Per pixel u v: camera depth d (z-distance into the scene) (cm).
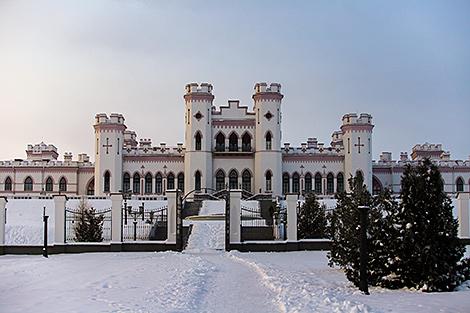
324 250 3872
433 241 1759
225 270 2386
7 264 2705
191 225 4809
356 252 1889
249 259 3038
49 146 9969
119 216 3856
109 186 8162
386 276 1848
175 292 1608
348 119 8231
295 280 1920
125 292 1619
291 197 3925
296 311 1321
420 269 1767
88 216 4019
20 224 5144
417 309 1382
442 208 1789
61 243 3769
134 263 2694
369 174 8150
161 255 3397
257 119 8106
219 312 1357
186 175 8050
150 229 4469
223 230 4603
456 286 1769
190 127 8088
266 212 5984
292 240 3875
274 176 7988
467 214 3888
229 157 8200
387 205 1900
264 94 8075
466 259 1836
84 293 1605
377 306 1420
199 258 3003
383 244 1836
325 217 4119
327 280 2061
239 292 1705
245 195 7794
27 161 8862
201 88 8138
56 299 1499
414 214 1788
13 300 1500
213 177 8175
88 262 2795
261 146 8038
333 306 1380
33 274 2172
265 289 1769
